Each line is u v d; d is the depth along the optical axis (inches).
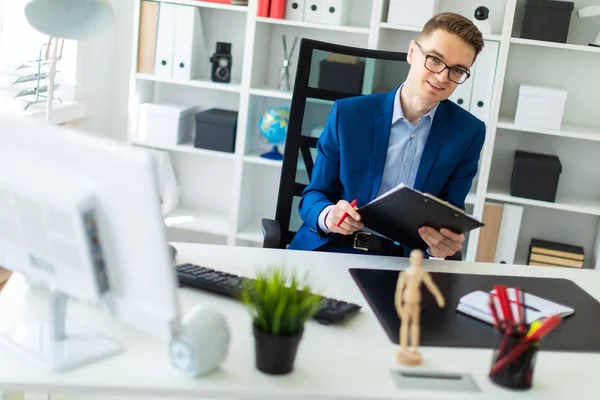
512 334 55.9
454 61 85.5
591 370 60.3
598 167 147.3
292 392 52.8
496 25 143.5
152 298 51.9
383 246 89.9
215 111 152.3
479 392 55.0
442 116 92.7
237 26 153.2
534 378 58.0
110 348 56.4
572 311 71.2
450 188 94.7
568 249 143.6
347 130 92.4
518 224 141.2
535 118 136.2
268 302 54.3
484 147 138.7
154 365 55.0
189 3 144.4
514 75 145.8
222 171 160.6
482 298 69.9
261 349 54.6
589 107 144.9
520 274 82.7
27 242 56.2
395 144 92.8
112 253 52.7
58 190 52.7
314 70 101.1
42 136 53.8
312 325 64.1
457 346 62.2
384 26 137.2
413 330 58.7
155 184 49.5
